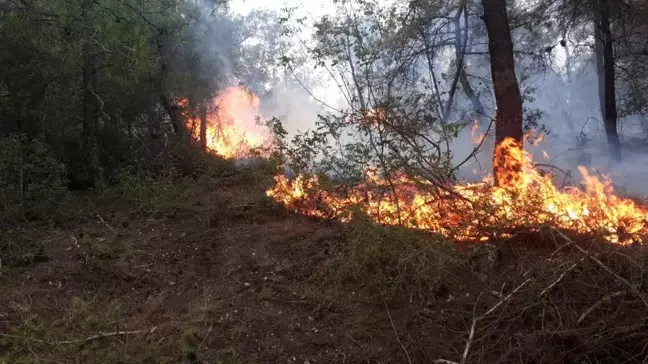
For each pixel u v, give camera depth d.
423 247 4.53
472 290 4.28
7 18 7.91
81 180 9.65
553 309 3.69
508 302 3.78
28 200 6.94
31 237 6.27
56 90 9.41
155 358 3.63
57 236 6.44
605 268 3.70
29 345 3.63
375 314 4.31
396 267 4.55
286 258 5.41
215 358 3.76
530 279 3.88
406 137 5.49
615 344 3.51
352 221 5.55
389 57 9.00
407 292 4.45
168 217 7.12
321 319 4.34
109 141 9.98
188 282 5.10
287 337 4.12
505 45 7.41
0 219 6.03
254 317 4.38
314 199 6.67
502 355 3.50
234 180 9.00
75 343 3.60
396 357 3.79
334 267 4.95
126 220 7.16
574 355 3.52
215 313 4.42
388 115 5.84
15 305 4.59
